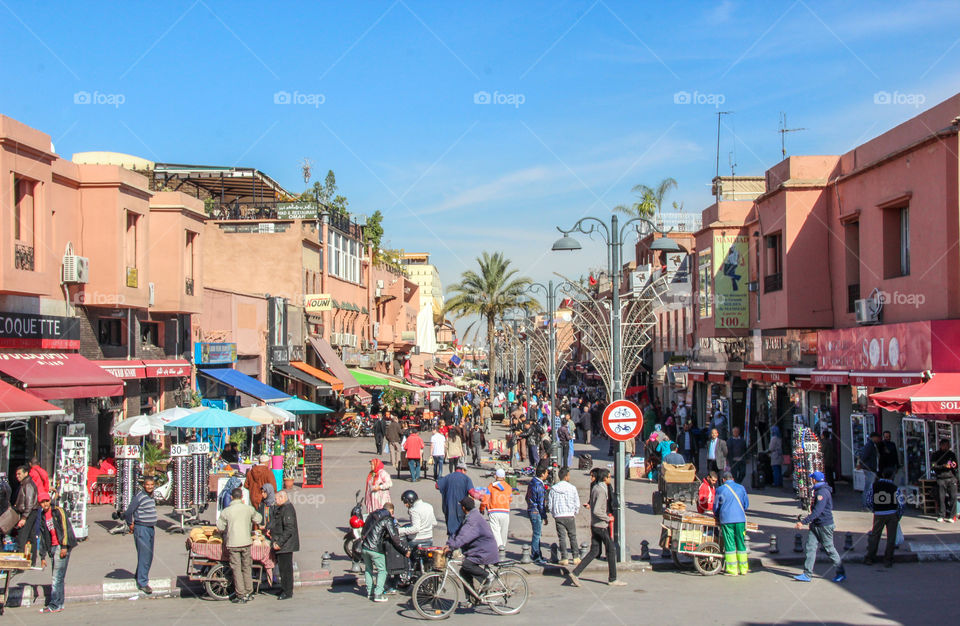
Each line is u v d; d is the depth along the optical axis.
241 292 35.12
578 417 38.22
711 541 13.90
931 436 18.39
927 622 10.55
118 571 13.59
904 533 15.85
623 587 12.95
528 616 11.21
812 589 12.51
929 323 16.75
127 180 21.27
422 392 56.94
